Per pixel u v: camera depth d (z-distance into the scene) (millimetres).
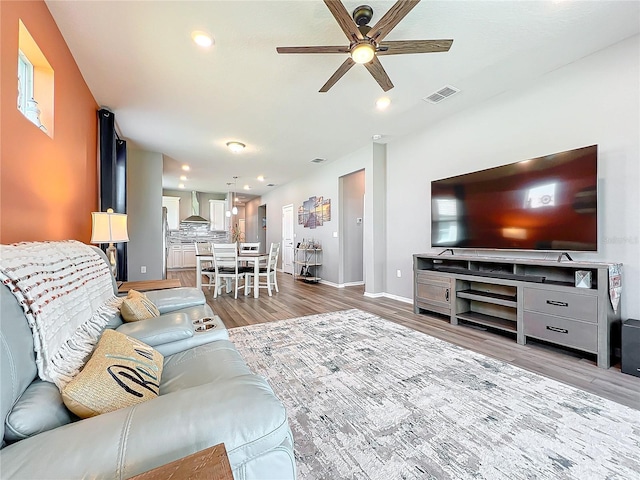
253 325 3396
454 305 3385
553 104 2830
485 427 1571
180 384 1205
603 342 2240
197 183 8367
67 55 2316
